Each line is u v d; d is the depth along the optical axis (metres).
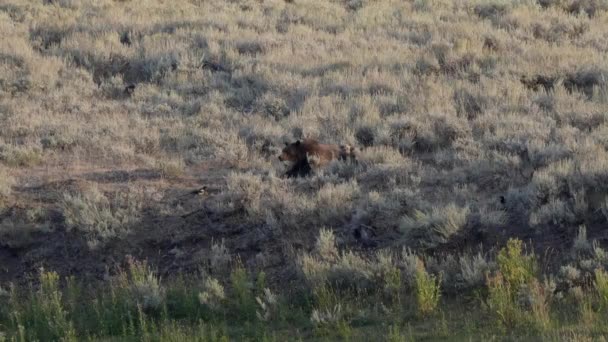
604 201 31.06
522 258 27.31
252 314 28.00
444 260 29.42
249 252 32.44
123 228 34.47
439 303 27.11
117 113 50.50
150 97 53.22
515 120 42.09
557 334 23.31
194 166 41.66
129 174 40.62
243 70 56.00
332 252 30.59
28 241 35.00
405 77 52.12
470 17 71.88
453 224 30.33
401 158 39.44
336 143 42.81
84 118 49.66
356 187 35.06
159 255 33.28
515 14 69.12
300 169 38.72
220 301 28.84
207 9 75.69
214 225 34.28
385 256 29.72
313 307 27.88
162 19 71.00
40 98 52.97
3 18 70.69
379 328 25.86
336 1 81.38
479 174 36.09
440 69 54.69
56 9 74.56
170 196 37.19
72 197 37.38
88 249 34.16
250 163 41.38
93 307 29.73
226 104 51.28
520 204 32.03
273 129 44.84
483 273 27.53
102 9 74.69
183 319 28.56
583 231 29.05
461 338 24.16
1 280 33.34
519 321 24.47
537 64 52.97
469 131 41.94
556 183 32.50
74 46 62.75
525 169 35.88
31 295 30.83
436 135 42.19
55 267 33.62
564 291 26.78
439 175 36.66
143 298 29.38
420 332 25.06
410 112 45.50
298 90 51.00
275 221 33.19
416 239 30.89
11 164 42.81
